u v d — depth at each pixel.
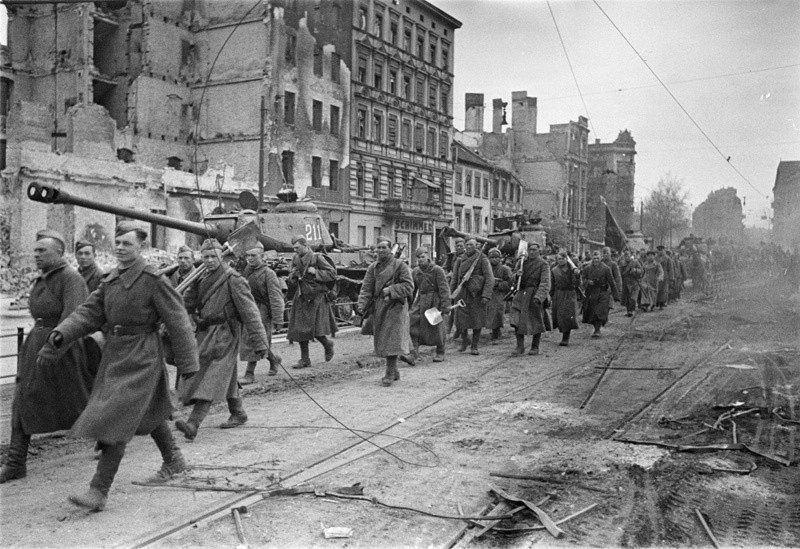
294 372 10.56
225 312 6.76
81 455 6.14
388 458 6.11
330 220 39.09
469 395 8.91
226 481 5.38
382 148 43.47
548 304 12.94
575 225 70.69
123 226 4.95
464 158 53.59
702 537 4.53
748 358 11.66
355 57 40.97
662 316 20.20
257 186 34.66
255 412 7.83
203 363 6.69
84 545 4.18
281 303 9.38
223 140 37.22
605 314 15.30
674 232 67.25
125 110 38.25
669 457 6.20
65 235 27.02
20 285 23.78
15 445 5.41
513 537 4.50
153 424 4.99
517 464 5.99
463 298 12.75
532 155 68.94
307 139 37.72
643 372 10.57
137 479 5.40
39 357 4.79
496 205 59.97
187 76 38.59
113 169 28.53
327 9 39.06
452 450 6.38
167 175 30.88
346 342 14.53
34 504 4.87
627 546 4.38
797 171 40.62
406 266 9.59
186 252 9.66
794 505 5.08
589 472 5.76
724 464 6.01
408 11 45.53
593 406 8.26
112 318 4.91
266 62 35.94
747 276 38.16
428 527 4.61
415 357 11.52
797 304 21.92
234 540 4.33
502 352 13.10
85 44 35.97
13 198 26.09
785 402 8.30
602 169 81.19
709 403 8.33
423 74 47.62
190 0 38.97
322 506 4.93
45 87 37.16
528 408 8.13
